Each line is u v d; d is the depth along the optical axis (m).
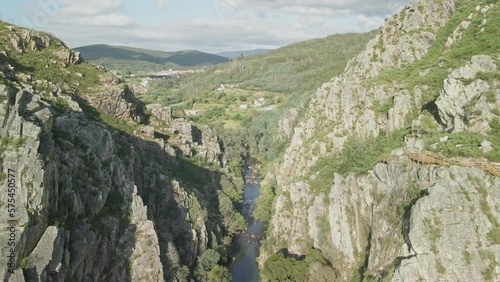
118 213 84.69
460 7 129.50
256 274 108.19
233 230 130.38
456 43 110.25
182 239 103.31
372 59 142.88
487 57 78.44
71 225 68.38
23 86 97.81
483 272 54.06
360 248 86.69
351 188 91.94
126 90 149.88
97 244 75.38
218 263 110.69
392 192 74.00
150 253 84.44
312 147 132.12
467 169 60.53
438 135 77.00
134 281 81.88
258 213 142.62
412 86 103.00
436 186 60.31
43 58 132.50
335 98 140.88
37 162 60.75
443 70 101.94
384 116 108.94
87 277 71.69
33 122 65.44
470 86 76.19
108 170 85.62
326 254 96.44
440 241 57.06
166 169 131.38
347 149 115.75
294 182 122.94
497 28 101.06
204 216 116.69
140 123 152.75
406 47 130.12
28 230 57.19
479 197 58.47
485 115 72.06
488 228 56.19
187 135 172.88
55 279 60.72
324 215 102.50
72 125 85.50
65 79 130.88
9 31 130.00
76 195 72.88
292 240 108.19
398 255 65.31
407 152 75.94
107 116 131.88
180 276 91.38
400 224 67.81
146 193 104.81
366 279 71.56
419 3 138.25
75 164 77.31
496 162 63.84
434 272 56.06
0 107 61.97
